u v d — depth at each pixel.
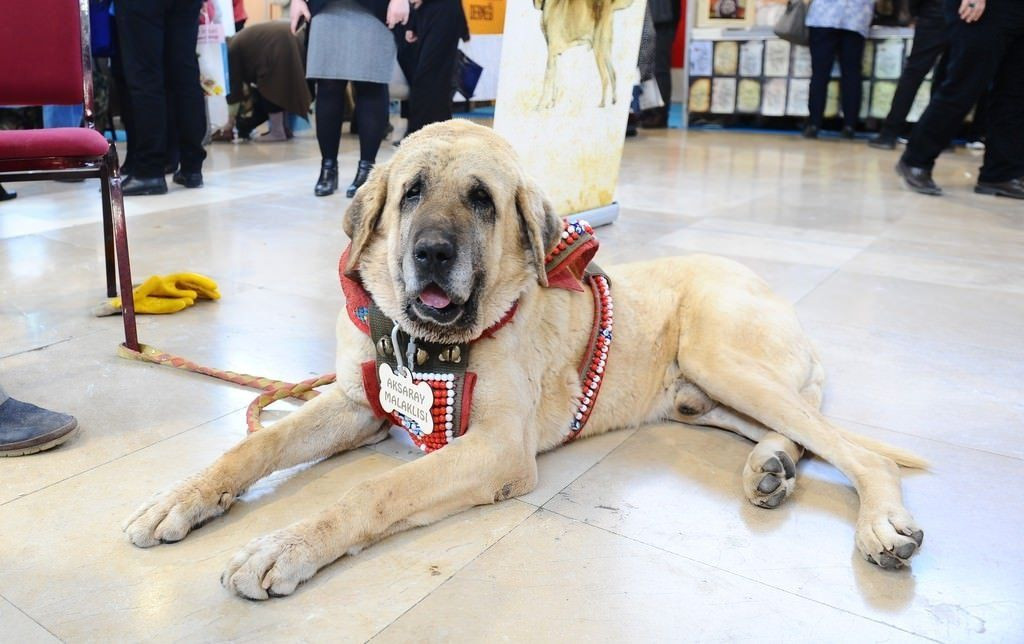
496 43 10.16
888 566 1.90
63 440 2.39
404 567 1.88
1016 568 1.93
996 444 2.56
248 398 2.78
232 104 9.79
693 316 2.61
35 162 2.96
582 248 2.37
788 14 10.02
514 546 1.98
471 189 2.05
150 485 2.21
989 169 6.64
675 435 2.62
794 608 1.77
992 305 3.92
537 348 2.31
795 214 5.91
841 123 11.09
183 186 6.69
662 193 6.70
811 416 2.31
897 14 10.01
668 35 11.35
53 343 3.25
